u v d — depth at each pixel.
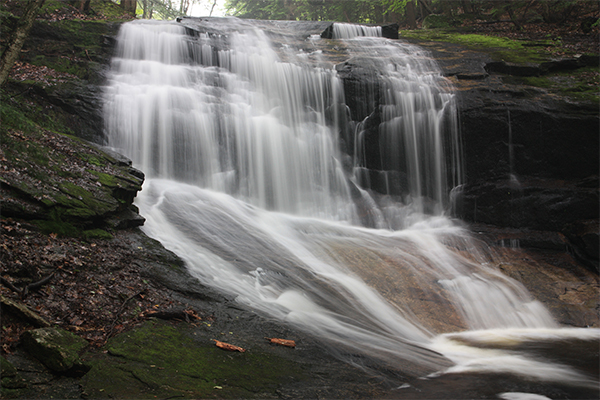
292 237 10.73
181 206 10.56
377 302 8.52
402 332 7.75
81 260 6.73
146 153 12.12
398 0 24.66
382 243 11.33
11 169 7.62
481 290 9.52
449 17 23.16
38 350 4.76
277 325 6.79
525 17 23.61
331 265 9.59
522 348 7.50
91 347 5.19
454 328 8.30
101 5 19.42
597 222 11.38
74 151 9.51
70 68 13.74
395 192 13.59
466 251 11.33
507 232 12.12
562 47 17.33
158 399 4.45
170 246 8.60
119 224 8.27
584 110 12.39
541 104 12.71
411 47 17.09
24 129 9.37
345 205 13.34
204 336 6.04
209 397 4.64
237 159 12.77
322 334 6.87
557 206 11.94
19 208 6.86
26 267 5.94
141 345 5.42
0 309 5.10
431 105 13.35
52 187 7.76
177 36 14.96
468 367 6.56
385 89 13.61
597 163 12.29
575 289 9.88
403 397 5.30
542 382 6.02
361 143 13.84
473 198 12.75
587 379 6.20
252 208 12.07
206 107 12.69
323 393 5.16
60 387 4.47
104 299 6.16
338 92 13.88
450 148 13.21
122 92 12.59
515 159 12.80
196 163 12.40
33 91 12.00
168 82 13.69
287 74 14.28
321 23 18.78
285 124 14.17
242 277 8.16
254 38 16.38
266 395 4.92
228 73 14.49
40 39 14.19
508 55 15.91
